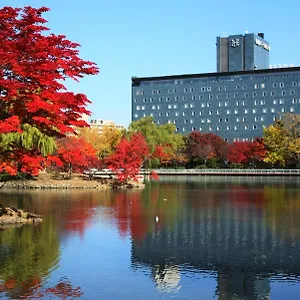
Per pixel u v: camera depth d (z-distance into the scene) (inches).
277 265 898.1
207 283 788.0
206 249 1024.9
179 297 721.0
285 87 6456.7
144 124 4987.7
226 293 739.4
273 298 719.7
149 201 2016.5
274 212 1633.9
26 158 1218.6
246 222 1396.4
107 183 2979.8
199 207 1786.4
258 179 4087.1
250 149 5265.8
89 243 1078.4
